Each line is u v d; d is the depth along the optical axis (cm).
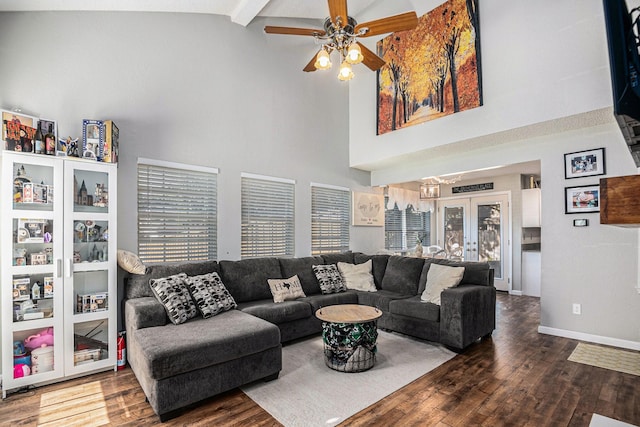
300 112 512
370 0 477
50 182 272
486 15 399
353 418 220
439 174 523
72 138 312
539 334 397
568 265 385
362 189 612
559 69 340
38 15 300
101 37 333
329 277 453
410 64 482
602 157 362
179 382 221
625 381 269
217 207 412
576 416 221
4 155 251
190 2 373
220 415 224
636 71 120
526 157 421
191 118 393
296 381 272
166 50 376
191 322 288
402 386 263
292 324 364
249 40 452
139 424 213
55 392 255
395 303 394
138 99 354
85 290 294
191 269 353
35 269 262
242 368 253
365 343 292
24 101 290
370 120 550
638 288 330
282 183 488
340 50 302
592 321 369
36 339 265
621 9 121
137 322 270
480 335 360
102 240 297
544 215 404
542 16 354
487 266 398
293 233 499
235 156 431
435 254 677
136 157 350
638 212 86
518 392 253
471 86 409
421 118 466
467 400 242
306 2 454
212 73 412
